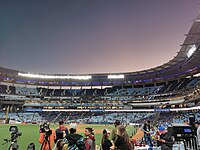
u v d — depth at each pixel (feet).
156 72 298.76
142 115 274.36
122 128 23.63
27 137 100.58
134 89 328.49
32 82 355.77
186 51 218.38
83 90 351.25
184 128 30.07
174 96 256.93
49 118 291.58
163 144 30.94
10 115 278.67
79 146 22.84
